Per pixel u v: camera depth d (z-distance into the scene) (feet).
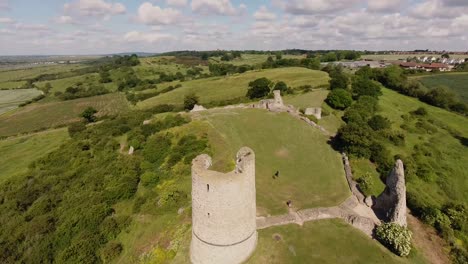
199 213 73.67
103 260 115.55
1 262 126.62
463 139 224.74
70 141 246.06
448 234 107.55
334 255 87.92
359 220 99.40
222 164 142.72
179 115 222.89
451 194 153.99
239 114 209.97
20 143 289.53
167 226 117.50
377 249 90.99
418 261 91.81
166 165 160.76
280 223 99.55
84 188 167.43
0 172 226.79
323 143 168.35
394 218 99.91
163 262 97.04
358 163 149.79
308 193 119.24
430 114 280.10
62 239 130.11
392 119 248.73
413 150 193.67
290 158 150.20
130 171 163.02
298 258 85.61
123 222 129.08
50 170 202.28
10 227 148.25
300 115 205.98
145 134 205.26
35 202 167.84
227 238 73.26
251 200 76.23
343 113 239.91
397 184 98.63
